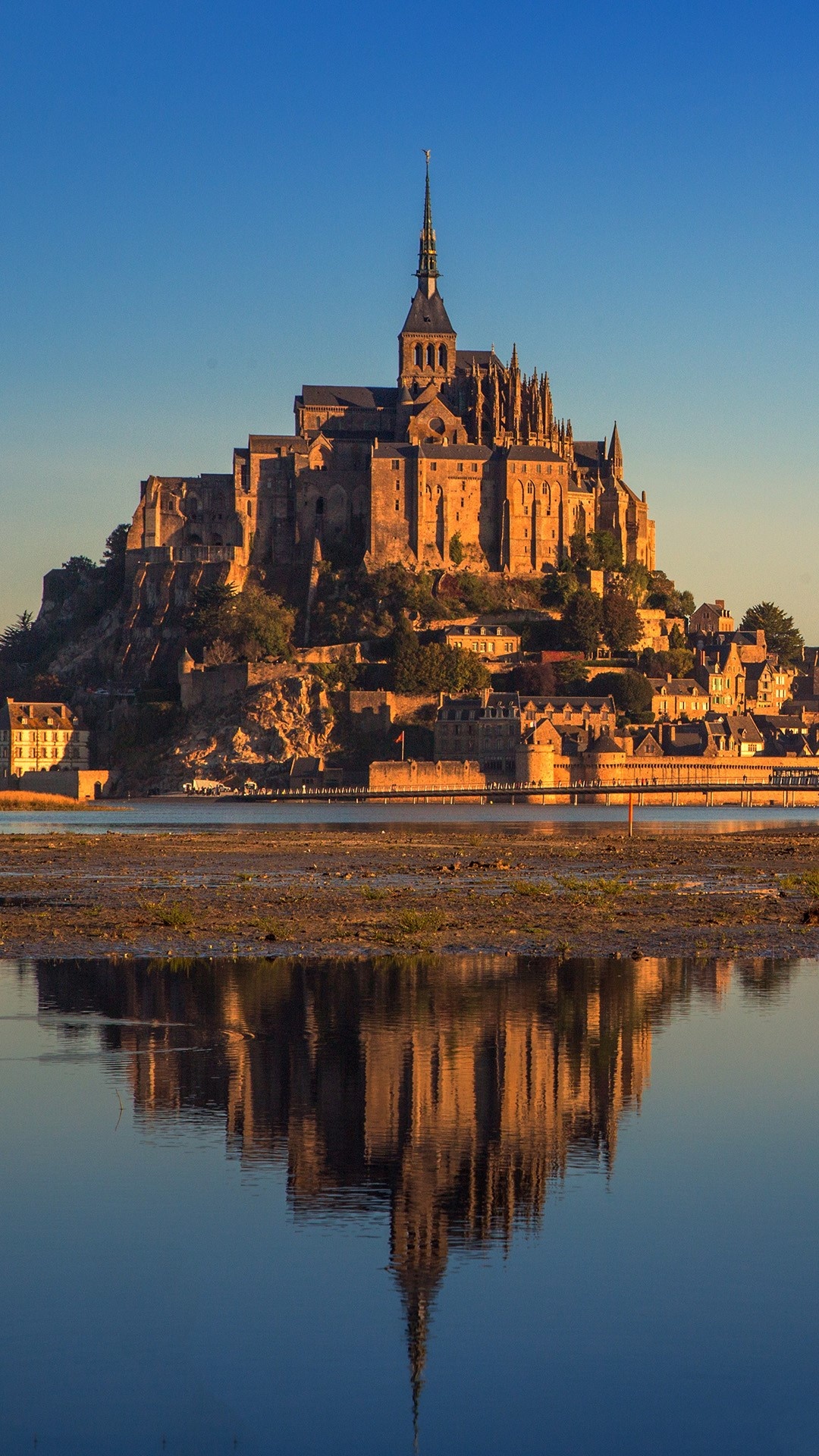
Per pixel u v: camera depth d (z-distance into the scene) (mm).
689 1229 47125
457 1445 34531
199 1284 42750
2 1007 82625
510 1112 60625
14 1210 48844
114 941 109250
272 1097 63031
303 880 166875
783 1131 58000
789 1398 36719
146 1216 48250
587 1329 40312
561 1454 34375
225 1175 52312
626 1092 64062
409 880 167500
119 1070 67750
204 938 111250
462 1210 48969
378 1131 58000
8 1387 37344
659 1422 35469
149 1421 35344
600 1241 46312
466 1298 41875
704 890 153125
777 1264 44438
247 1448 34531
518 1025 77750
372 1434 34938
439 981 91438
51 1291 42562
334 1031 76500
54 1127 58406
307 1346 39344
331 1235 46750
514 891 148500
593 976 93875
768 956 102500
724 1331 40094
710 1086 65125
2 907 133625
